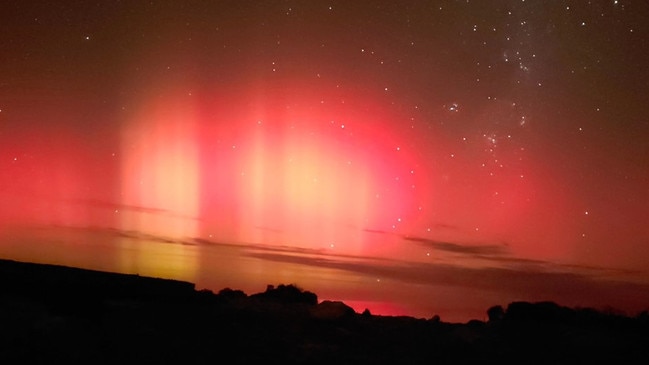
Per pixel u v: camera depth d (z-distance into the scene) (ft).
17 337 10.26
